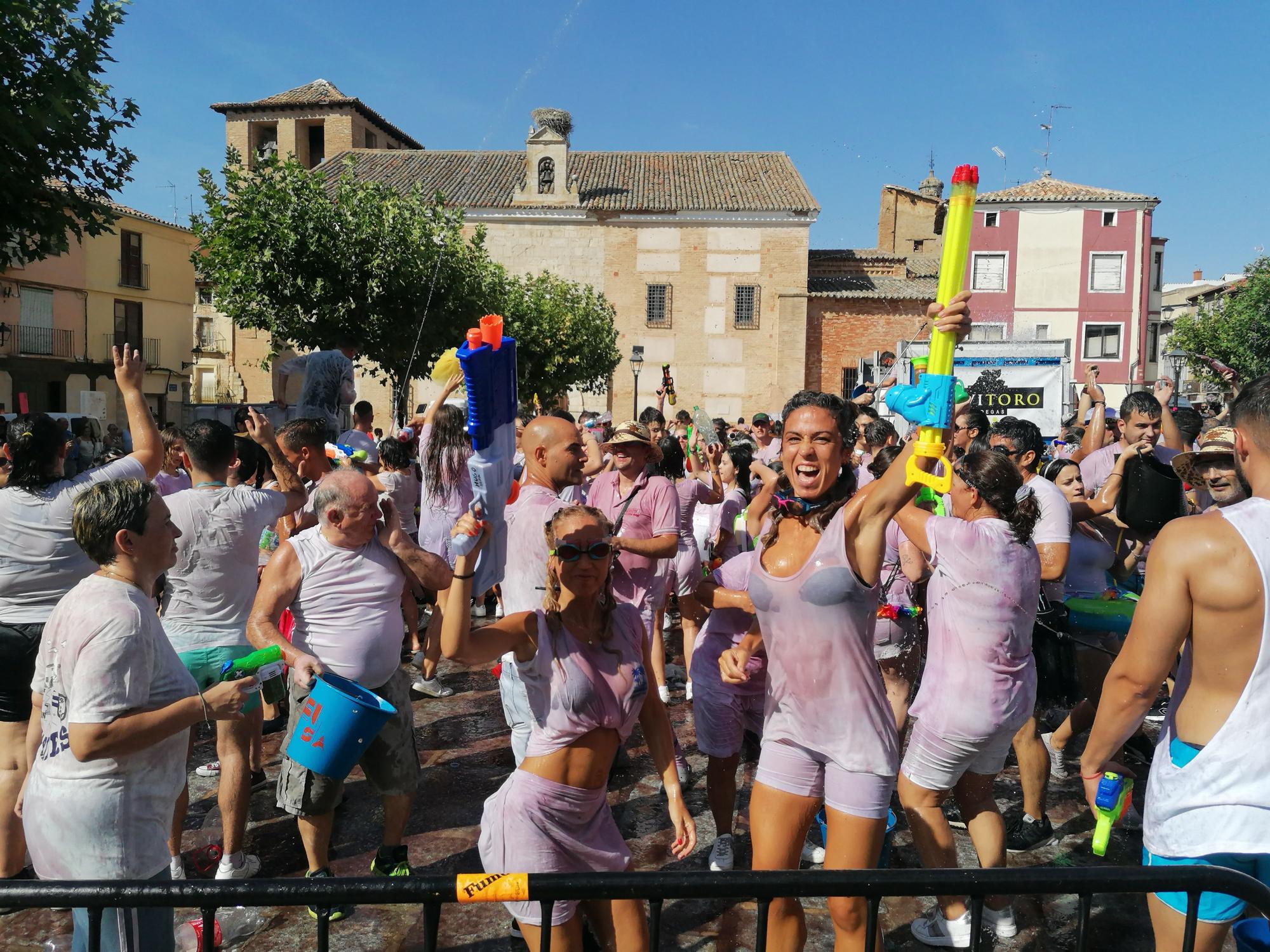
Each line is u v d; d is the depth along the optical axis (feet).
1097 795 7.85
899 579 14.62
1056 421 46.50
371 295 55.11
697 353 102.22
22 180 30.45
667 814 15.11
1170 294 195.00
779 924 9.29
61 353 97.30
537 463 12.80
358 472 11.90
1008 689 10.52
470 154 111.65
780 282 101.30
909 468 7.87
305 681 10.52
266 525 13.30
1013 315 111.24
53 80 29.81
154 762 8.63
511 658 12.71
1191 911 6.20
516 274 101.45
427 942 6.15
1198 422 21.13
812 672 8.96
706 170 110.73
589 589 8.59
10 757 11.85
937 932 11.28
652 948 6.06
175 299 112.16
